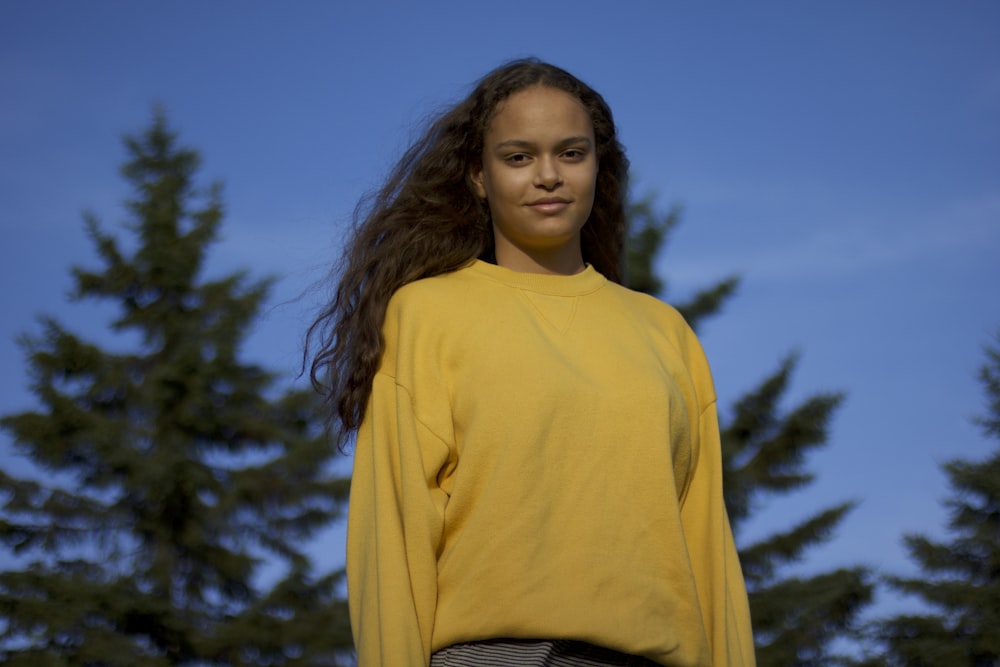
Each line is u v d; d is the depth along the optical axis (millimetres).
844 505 25172
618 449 2795
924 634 24844
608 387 2846
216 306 26469
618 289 3148
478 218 3191
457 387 2859
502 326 2904
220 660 22906
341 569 24547
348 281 3182
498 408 2781
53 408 24078
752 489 25234
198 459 24812
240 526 24766
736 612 2979
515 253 3088
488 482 2742
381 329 3047
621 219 3486
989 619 24297
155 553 23859
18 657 21297
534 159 3025
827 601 23656
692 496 3072
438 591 2742
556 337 2920
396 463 2873
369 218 3219
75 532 24031
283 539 24953
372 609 2738
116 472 23938
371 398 2980
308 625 23297
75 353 25109
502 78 3125
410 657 2645
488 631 2658
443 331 2920
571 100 3068
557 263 3104
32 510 23891
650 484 2799
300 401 25609
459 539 2734
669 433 2861
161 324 25953
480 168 3189
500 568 2682
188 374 24734
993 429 27359
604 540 2725
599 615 2660
